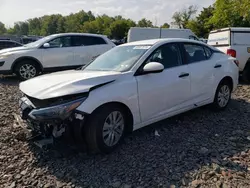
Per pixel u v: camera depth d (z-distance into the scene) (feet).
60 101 10.78
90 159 11.43
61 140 11.41
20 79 31.63
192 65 15.64
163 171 10.41
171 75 14.19
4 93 24.30
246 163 11.02
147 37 59.11
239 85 28.30
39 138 11.78
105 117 11.39
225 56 18.72
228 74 17.95
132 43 15.78
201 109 18.56
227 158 11.42
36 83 12.39
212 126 15.29
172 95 14.28
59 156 11.64
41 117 10.73
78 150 12.07
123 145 12.69
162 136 13.78
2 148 12.37
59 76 12.82
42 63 32.04
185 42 15.97
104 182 9.81
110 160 11.34
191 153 11.87
